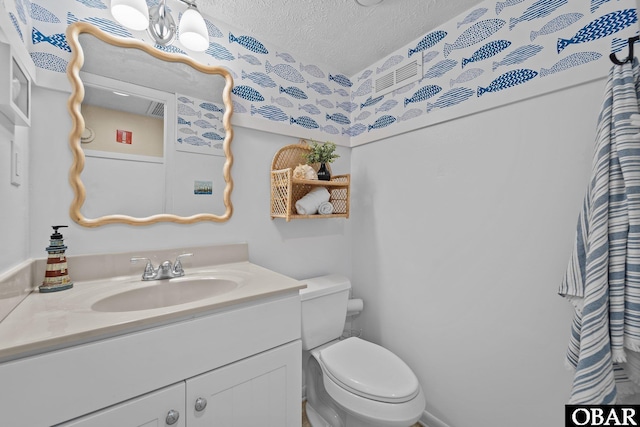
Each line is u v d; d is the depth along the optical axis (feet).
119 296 3.01
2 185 2.37
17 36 2.53
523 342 3.59
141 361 2.26
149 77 3.81
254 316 2.92
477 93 4.04
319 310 4.65
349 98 6.29
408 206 5.08
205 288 3.59
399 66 5.19
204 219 4.22
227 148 4.41
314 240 5.68
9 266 2.52
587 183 3.09
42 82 3.10
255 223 4.86
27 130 2.98
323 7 4.14
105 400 2.10
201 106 4.22
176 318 2.45
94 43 3.43
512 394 3.68
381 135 5.55
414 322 4.95
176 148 4.01
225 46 4.50
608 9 2.93
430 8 4.14
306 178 4.84
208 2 4.05
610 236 2.59
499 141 3.82
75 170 3.27
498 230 3.83
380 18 4.38
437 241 4.59
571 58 3.17
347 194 5.42
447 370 4.43
